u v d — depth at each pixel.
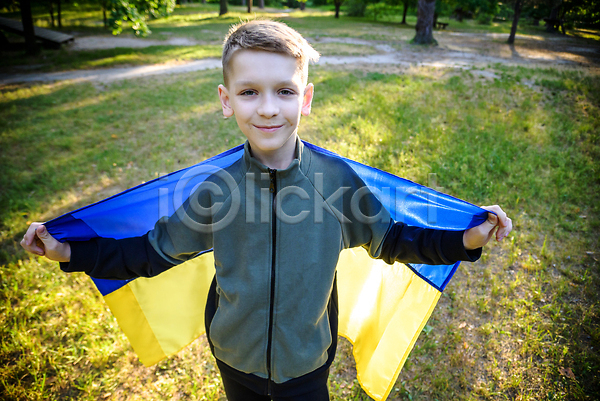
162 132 7.02
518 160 5.59
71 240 1.42
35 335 3.21
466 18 38.88
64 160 6.15
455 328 3.19
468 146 5.90
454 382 2.79
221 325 1.39
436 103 7.87
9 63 13.90
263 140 1.11
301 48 1.08
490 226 1.29
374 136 6.21
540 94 8.37
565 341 3.03
